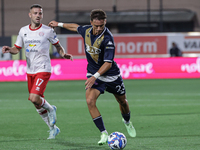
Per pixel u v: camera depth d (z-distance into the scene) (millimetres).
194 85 48469
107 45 15883
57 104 31547
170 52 63250
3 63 56344
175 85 48688
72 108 29047
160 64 58531
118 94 17469
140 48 63438
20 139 17516
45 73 17578
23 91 43438
